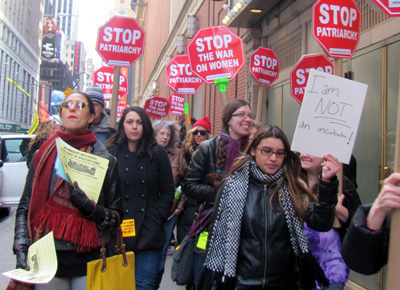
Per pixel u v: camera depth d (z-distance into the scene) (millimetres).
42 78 125500
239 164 3012
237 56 6223
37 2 101562
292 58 8484
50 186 2984
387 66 5508
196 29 17344
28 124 97000
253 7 9031
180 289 6145
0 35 70875
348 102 2693
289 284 2846
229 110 4141
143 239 4102
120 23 6621
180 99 11992
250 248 2811
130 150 4246
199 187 4148
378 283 5355
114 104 6293
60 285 2988
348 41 4586
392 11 3482
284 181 2898
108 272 3037
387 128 5445
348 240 2182
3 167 11023
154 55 39406
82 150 3119
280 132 2934
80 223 2922
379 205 1947
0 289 5844
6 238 9148
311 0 7375
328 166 2656
